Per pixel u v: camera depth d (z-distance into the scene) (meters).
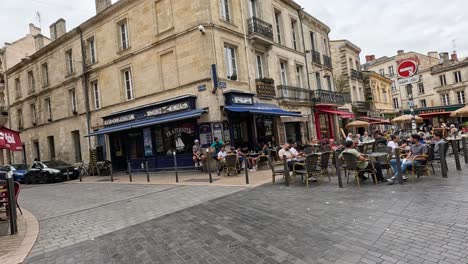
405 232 3.98
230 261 3.64
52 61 22.70
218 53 13.98
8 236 5.63
